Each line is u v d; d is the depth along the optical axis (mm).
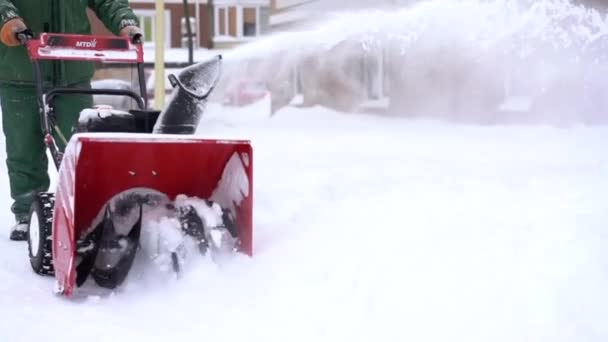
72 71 7102
